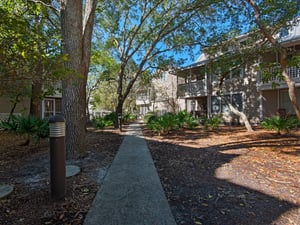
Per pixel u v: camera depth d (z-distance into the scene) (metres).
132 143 7.86
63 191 2.82
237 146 6.95
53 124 2.76
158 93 27.34
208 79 16.83
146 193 3.09
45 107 16.59
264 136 9.09
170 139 9.00
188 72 18.95
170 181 3.63
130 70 17.72
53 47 3.52
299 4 6.60
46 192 3.07
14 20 2.70
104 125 14.22
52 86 4.04
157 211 2.54
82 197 2.93
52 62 2.86
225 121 15.86
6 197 2.90
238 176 3.89
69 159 5.14
